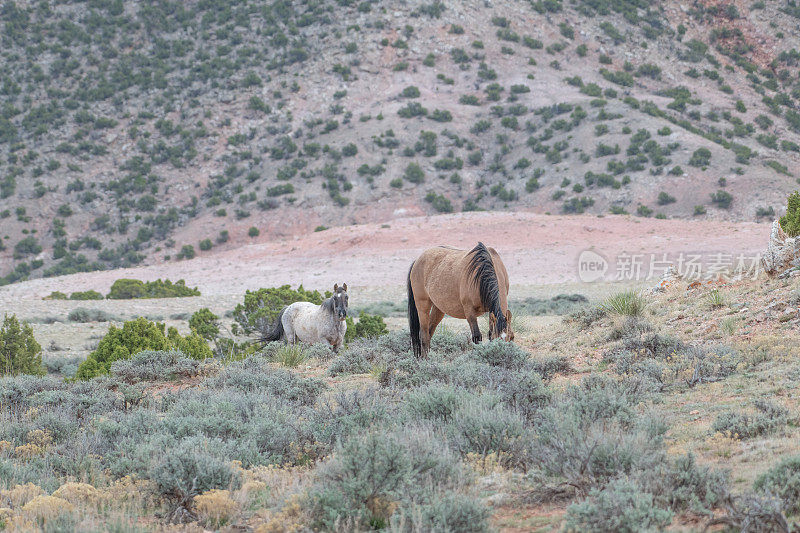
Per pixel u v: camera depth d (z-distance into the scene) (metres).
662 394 7.89
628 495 4.21
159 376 12.92
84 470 6.63
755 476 4.69
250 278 69.12
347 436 6.70
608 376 8.43
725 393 7.44
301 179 141.75
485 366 8.38
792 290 10.85
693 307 12.39
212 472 5.56
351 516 4.71
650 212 112.56
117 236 136.88
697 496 4.48
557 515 4.54
